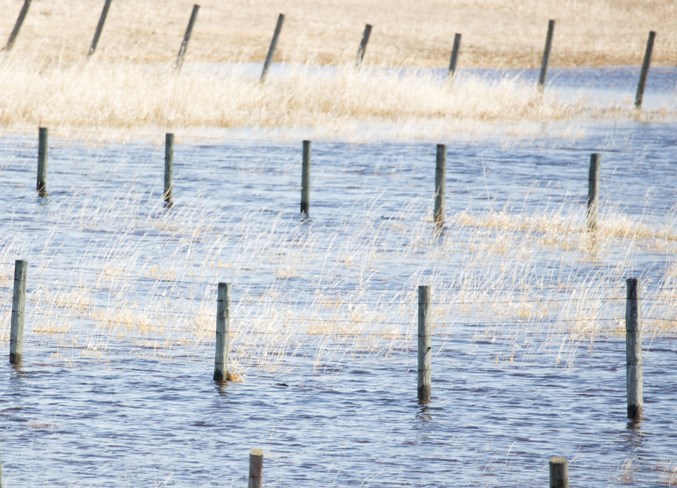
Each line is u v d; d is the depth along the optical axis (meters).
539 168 113.81
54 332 61.00
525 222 88.19
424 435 48.78
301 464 45.38
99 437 47.56
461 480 44.16
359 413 51.28
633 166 115.38
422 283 72.12
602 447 47.66
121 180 102.19
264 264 75.81
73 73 134.50
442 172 89.44
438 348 60.56
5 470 43.91
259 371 56.59
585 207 91.00
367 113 143.12
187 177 104.81
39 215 88.06
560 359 59.09
